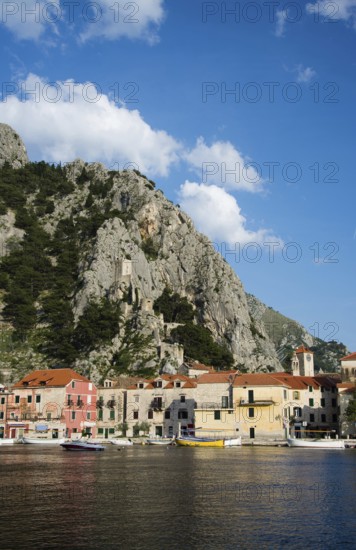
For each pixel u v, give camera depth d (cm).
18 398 15675
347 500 4025
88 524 3166
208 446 12594
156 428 15800
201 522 3234
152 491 4450
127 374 19275
